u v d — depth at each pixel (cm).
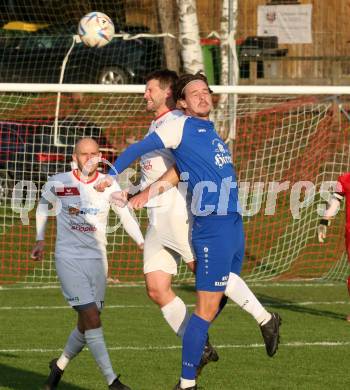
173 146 2256
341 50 7300
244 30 7325
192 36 6012
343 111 5312
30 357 2856
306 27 7131
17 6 7588
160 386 2509
